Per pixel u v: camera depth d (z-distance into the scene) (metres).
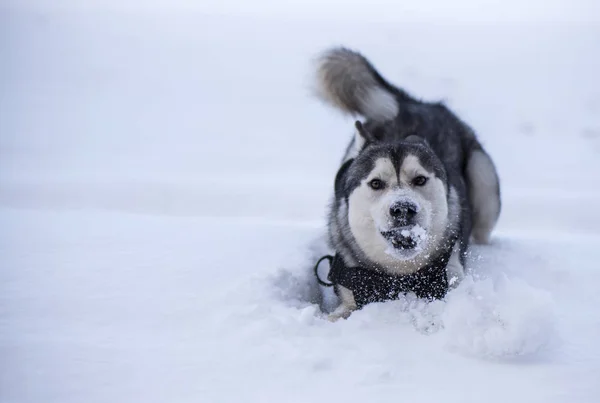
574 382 2.54
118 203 6.62
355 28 20.44
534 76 15.77
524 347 2.74
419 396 2.42
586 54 17.73
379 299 3.54
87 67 16.58
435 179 3.45
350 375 2.59
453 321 2.87
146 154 10.17
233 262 4.00
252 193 7.23
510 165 9.84
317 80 5.17
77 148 10.53
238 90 14.91
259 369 2.62
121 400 2.37
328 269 4.20
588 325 3.14
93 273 3.75
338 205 3.81
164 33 19.94
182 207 6.54
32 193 6.89
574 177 9.09
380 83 5.10
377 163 3.44
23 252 4.16
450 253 3.58
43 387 2.45
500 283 3.04
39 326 3.01
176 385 2.49
